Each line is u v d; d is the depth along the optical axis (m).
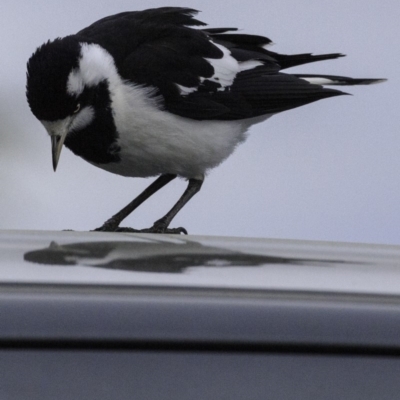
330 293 2.79
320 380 2.53
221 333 2.58
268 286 2.83
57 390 2.46
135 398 2.48
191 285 2.79
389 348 2.58
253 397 2.51
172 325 2.58
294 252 3.51
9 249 3.29
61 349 2.51
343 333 2.60
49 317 2.56
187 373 2.51
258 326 2.60
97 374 2.49
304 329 2.60
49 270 2.90
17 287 2.70
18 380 2.46
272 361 2.54
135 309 2.60
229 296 2.71
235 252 3.40
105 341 2.53
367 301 2.73
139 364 2.51
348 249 3.70
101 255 3.20
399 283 2.96
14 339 2.51
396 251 3.74
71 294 2.65
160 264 3.06
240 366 2.53
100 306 2.60
